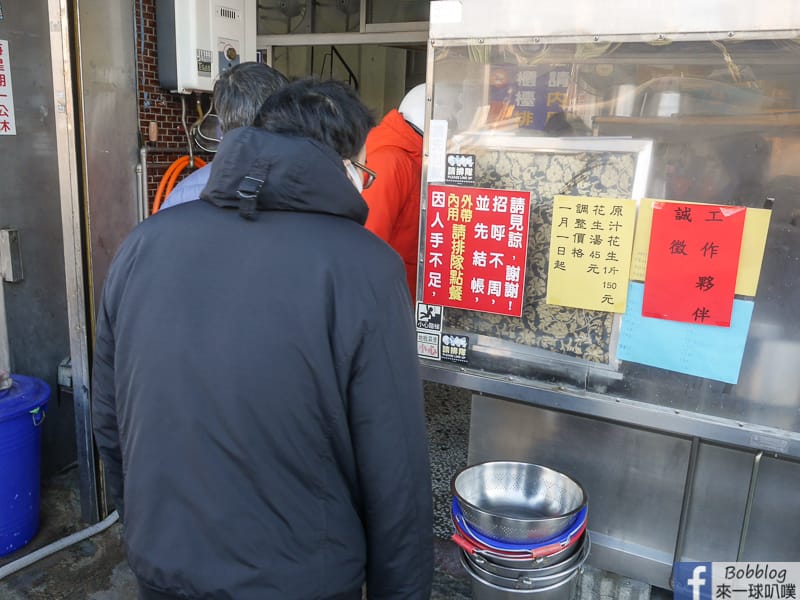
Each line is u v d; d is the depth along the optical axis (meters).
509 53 1.70
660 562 1.90
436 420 3.32
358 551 1.06
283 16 4.33
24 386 2.25
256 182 0.97
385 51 4.59
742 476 1.76
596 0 1.58
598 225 1.67
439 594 2.03
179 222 1.04
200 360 0.96
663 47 1.53
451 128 1.81
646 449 1.86
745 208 1.52
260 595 0.97
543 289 1.79
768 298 1.54
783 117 1.45
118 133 2.36
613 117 1.62
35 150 2.51
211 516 0.96
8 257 2.45
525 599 1.61
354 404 0.99
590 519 1.99
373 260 1.00
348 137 1.10
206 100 3.11
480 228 1.81
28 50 2.43
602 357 1.75
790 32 1.40
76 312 2.26
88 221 2.25
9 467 2.17
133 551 1.02
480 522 1.62
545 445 2.01
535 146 1.72
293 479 0.98
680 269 1.60
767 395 1.58
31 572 2.16
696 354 1.63
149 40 2.79
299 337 0.95
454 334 1.93
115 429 1.20
